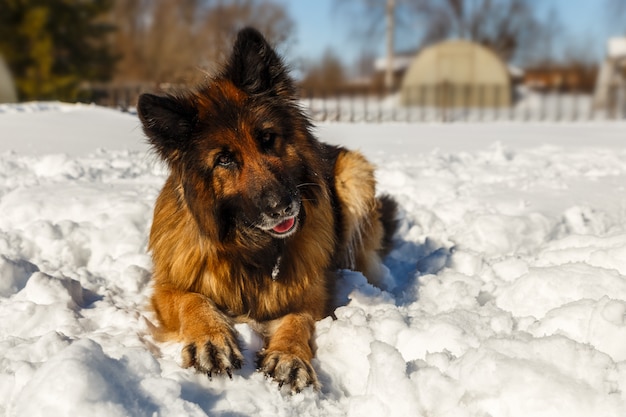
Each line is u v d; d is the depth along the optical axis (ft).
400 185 7.79
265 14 47.42
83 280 4.92
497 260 5.40
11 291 4.66
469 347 3.61
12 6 26.84
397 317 3.96
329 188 4.94
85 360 3.00
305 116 4.51
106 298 4.69
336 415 3.30
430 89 39.75
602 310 3.54
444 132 15.29
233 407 3.23
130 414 2.90
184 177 4.12
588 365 3.12
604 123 21.24
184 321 3.89
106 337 3.90
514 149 11.15
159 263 4.47
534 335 3.71
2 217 5.93
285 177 4.05
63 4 28.17
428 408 3.16
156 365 3.28
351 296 4.75
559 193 7.20
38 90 27.09
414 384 3.22
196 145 4.07
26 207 5.99
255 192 3.93
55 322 4.13
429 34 48.34
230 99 4.15
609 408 2.90
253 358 3.75
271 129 4.14
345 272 5.28
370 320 4.07
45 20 27.14
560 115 30.30
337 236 5.23
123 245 5.47
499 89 38.96
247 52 4.30
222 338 3.65
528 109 34.40
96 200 6.18
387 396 3.21
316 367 3.72
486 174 8.34
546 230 6.05
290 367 3.49
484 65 38.86
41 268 5.01
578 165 9.01
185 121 4.05
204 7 51.29
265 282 4.34
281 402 3.32
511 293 4.35
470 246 5.89
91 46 30.35
